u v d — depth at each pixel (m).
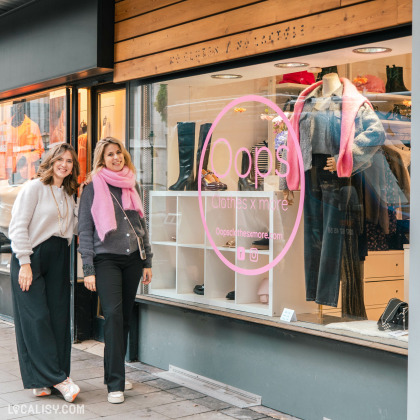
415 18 3.36
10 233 4.68
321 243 4.33
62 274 4.82
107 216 4.68
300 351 4.40
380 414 3.92
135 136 5.73
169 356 5.49
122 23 5.68
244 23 4.56
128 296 4.88
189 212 5.27
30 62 6.60
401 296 3.86
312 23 4.09
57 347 4.80
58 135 6.70
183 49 5.07
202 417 4.38
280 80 4.52
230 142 4.91
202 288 5.14
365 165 4.05
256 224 4.74
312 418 4.32
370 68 3.98
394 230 3.91
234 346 4.89
